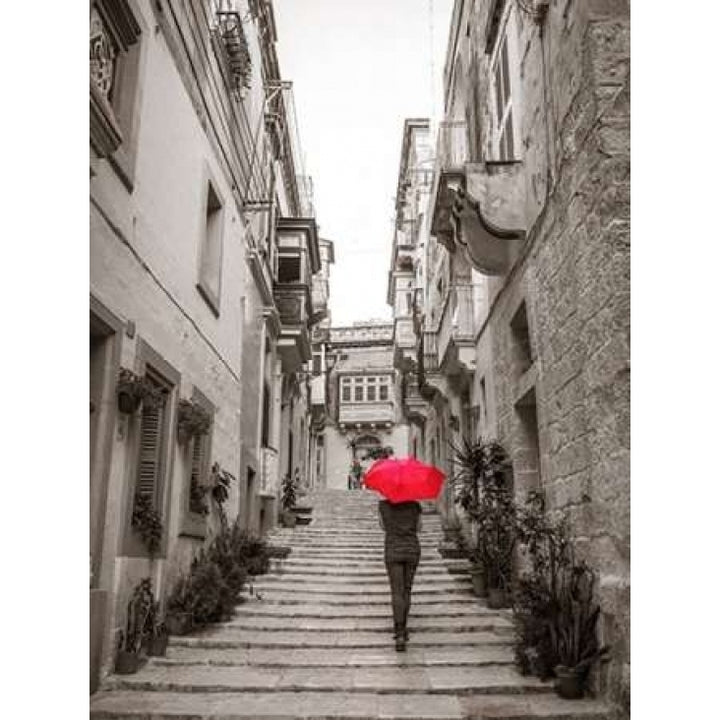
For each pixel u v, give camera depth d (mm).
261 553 11133
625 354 5496
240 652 7184
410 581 7457
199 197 9906
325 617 8508
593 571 6145
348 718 5266
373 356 39031
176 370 8477
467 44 13359
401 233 29359
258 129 14977
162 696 5855
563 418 7266
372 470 7844
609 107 6059
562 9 7156
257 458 14602
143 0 7504
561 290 7352
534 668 6172
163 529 7816
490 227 8953
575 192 6738
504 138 10234
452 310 14922
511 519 9070
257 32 15242
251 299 14305
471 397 14242
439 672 6430
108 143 5938
